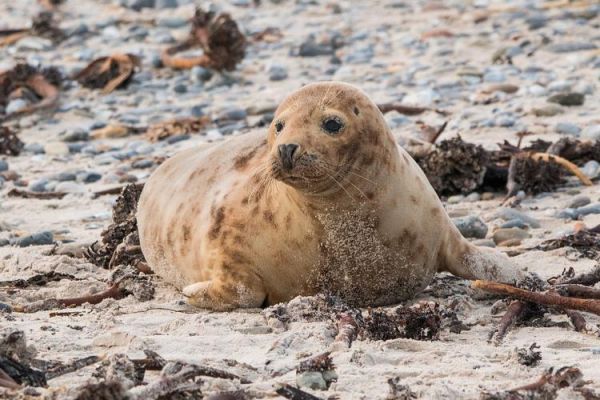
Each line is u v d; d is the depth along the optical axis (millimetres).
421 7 81500
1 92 60625
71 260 32594
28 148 51062
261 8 87438
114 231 33344
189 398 18797
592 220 35125
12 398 18906
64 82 63594
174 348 23172
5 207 41375
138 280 29297
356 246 26453
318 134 25297
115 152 49344
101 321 25859
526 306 25031
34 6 98375
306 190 25531
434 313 23984
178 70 65812
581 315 24766
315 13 83125
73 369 20766
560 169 39250
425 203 27266
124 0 94188
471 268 27812
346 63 65375
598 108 49375
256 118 54312
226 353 22922
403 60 64812
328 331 23797
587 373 20812
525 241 33219
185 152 32906
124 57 63844
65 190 43812
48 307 27750
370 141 25891
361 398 19609
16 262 32875
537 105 49688
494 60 61344
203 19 65000
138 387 19484
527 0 77875
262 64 66938
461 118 49812
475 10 77375
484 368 21344
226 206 28234
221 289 27375
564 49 62438
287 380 20609
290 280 27203
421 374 20969
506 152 40344
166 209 30750
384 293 27344
